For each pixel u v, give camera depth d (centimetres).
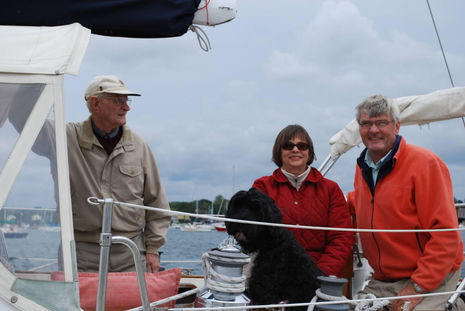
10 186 189
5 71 192
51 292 188
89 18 298
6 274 186
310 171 363
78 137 338
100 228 336
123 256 343
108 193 338
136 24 303
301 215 348
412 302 286
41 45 205
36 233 192
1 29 217
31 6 293
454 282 303
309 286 295
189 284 316
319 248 349
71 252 191
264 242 304
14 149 190
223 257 234
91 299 245
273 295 294
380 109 306
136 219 347
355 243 412
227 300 234
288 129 358
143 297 205
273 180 367
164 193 370
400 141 310
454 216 291
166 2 305
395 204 302
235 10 326
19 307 185
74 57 202
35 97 194
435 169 295
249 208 303
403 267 304
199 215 223
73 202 335
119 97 335
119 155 344
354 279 420
